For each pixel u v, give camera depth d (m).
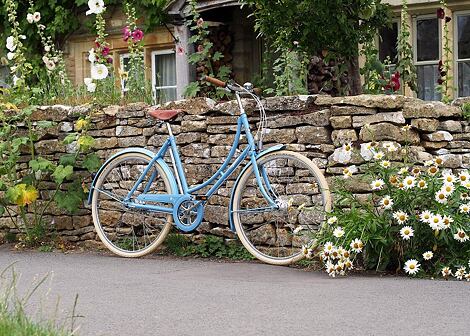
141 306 5.92
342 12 9.88
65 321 5.02
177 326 5.30
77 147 9.30
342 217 7.28
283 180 8.10
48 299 6.21
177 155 8.43
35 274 7.44
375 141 7.79
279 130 8.22
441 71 10.77
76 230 9.35
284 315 5.55
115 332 5.16
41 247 9.17
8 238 9.71
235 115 8.44
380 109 7.83
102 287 6.71
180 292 6.43
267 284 6.73
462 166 8.02
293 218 7.95
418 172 7.30
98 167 9.09
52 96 10.87
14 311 5.23
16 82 9.92
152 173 8.58
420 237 7.07
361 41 10.30
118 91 10.55
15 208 9.73
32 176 9.42
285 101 8.20
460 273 6.86
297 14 9.96
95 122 9.28
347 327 5.19
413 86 10.74
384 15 10.45
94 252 8.95
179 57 14.73
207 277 7.17
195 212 8.22
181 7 14.64
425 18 13.59
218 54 12.09
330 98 8.03
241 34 15.37
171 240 8.70
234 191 7.95
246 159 8.32
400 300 5.99
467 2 13.09
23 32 16.81
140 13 15.65
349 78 10.45
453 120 8.04
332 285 6.63
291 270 7.49
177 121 8.78
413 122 7.82
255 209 7.81
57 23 16.52
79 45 16.83
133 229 8.92
